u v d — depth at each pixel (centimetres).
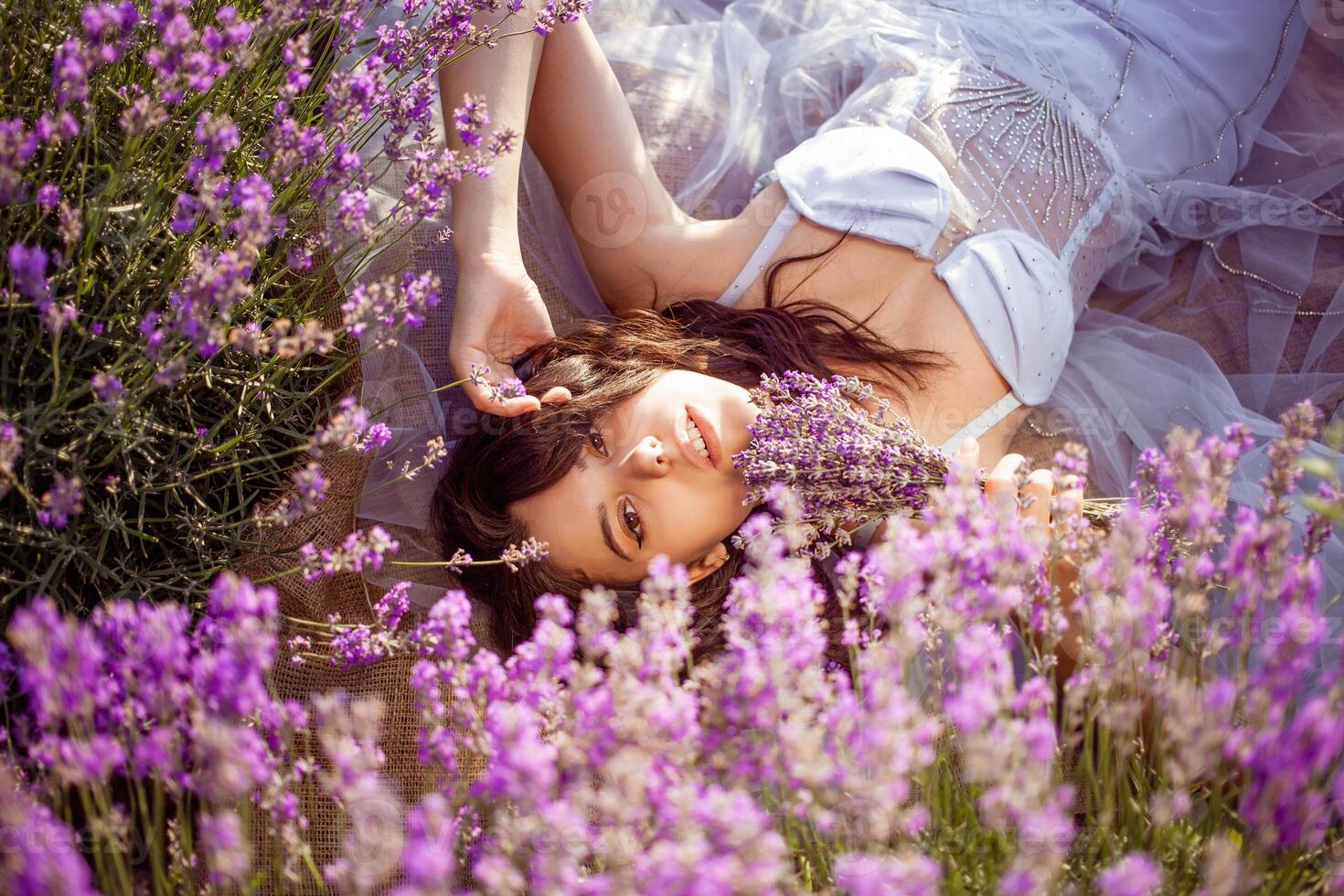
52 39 111
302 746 144
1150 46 195
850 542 162
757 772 83
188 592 120
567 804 76
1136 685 94
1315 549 93
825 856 91
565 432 150
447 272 172
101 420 105
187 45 93
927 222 165
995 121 178
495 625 163
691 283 171
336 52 130
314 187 113
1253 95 201
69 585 122
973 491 92
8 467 92
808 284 168
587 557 153
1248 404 194
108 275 114
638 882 72
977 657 79
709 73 194
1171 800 80
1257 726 82
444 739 93
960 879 86
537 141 172
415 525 168
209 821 71
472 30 122
